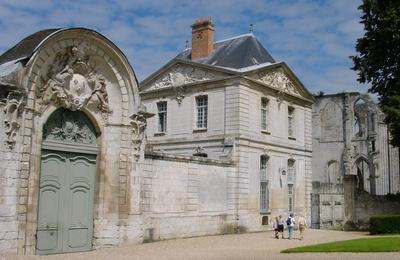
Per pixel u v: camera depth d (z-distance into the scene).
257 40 33.12
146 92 32.59
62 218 17.25
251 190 28.34
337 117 49.84
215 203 25.56
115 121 19.02
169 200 22.23
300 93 34.47
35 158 16.20
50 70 16.91
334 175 49.53
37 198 16.25
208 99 29.45
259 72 29.66
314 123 51.09
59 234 17.08
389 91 27.66
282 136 31.86
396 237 20.11
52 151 17.14
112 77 18.97
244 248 18.73
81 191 18.02
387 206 33.94
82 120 18.28
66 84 17.45
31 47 16.64
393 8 26.69
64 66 17.41
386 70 28.20
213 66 29.12
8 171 15.09
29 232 15.78
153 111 32.28
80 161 18.09
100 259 14.77
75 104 17.59
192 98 30.28
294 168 32.97
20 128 15.52
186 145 30.08
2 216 14.82
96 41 18.03
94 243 18.08
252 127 28.91
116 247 18.31
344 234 27.61
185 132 30.30
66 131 17.67
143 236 19.91
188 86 30.38
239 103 27.92
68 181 17.61
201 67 29.86
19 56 16.72
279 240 23.00
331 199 35.84
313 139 50.94
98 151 18.66
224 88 28.72
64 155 17.58
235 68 29.80
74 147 17.83
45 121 16.69
